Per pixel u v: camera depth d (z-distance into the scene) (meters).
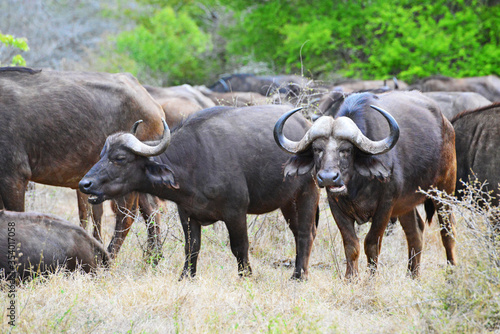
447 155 28.81
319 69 93.19
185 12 111.06
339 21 89.38
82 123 29.70
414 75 82.12
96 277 24.59
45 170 29.64
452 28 84.56
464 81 66.94
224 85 73.50
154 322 20.17
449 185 29.36
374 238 25.45
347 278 25.34
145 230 31.70
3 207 29.17
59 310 20.16
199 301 21.80
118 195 25.44
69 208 43.91
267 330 19.44
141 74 97.81
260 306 21.61
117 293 22.53
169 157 26.09
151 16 111.75
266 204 27.86
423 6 89.56
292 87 66.50
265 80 72.75
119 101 30.75
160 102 42.38
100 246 26.00
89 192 24.81
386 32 89.38
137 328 19.47
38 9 111.31
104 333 19.08
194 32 101.56
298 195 28.27
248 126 27.45
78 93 29.86
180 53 99.62
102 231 34.09
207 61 110.31
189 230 27.20
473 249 20.58
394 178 24.94
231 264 29.56
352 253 25.78
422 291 21.33
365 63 87.69
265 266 29.05
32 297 21.28
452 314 19.27
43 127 28.94
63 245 24.73
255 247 32.75
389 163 24.58
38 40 107.81
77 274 23.89
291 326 19.39
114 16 115.19
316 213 29.92
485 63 82.00
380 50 83.94
